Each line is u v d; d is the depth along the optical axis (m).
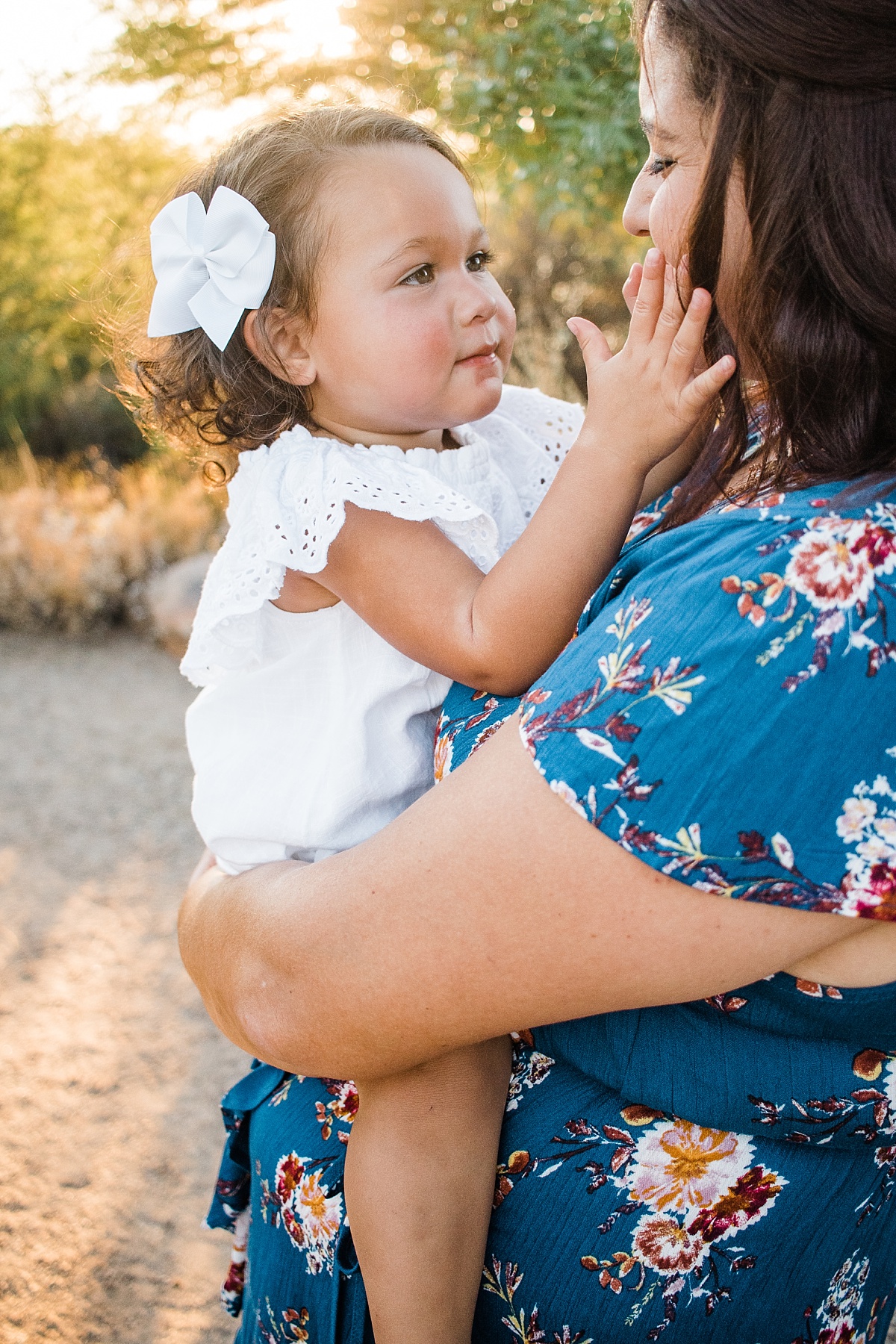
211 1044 3.41
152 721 6.25
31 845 4.76
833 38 0.73
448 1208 1.00
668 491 1.18
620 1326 0.98
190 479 9.01
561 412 1.55
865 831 0.73
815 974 0.83
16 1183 2.82
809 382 0.79
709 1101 0.90
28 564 8.00
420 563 1.12
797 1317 1.00
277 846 1.28
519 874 0.81
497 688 1.07
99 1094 3.18
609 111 3.50
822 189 0.76
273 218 1.27
